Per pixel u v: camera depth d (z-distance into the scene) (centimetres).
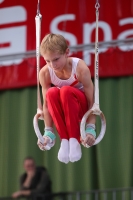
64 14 2411
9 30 2478
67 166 2320
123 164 2248
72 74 1242
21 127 2423
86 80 1236
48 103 1242
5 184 2400
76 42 2375
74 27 2389
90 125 1248
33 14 2459
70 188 2292
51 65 1213
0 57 2461
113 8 2361
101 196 2252
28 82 2422
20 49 2452
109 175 2258
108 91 2322
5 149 2434
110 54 2322
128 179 2227
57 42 1196
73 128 1226
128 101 2298
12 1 2494
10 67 2456
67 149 1223
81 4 2400
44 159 2366
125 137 2270
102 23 2361
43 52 1205
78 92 1234
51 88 1245
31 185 2173
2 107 2480
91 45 2316
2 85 2456
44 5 2441
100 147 2280
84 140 1216
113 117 2298
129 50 2308
